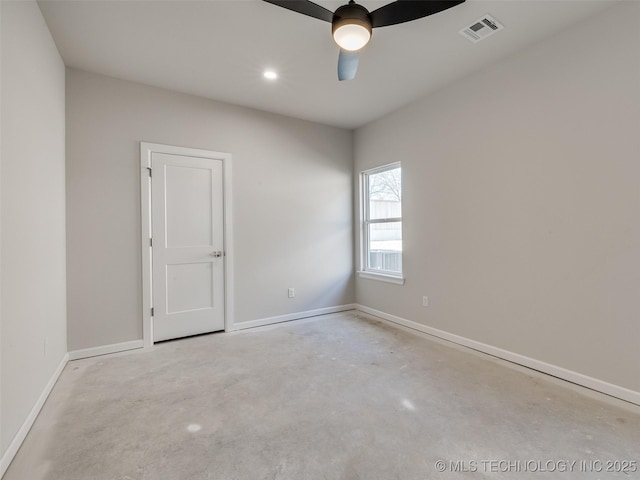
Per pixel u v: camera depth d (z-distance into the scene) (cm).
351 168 453
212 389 226
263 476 145
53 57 239
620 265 207
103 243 293
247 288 373
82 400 211
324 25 227
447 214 323
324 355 288
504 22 223
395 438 170
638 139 199
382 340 327
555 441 166
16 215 168
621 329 207
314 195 422
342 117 405
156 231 319
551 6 207
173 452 161
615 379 210
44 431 178
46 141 221
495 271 281
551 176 241
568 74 230
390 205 412
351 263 453
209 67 283
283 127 397
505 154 271
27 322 181
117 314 299
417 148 355
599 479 141
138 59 269
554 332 241
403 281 377
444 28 229
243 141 369
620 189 207
